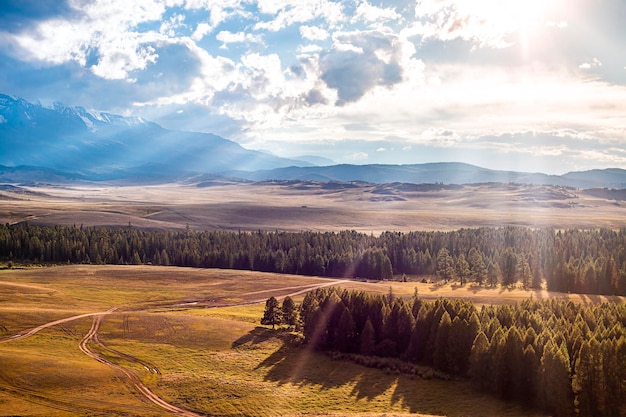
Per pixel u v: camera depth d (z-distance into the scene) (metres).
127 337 96.25
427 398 75.44
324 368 88.06
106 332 98.25
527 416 68.69
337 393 76.69
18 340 90.38
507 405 73.19
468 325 86.00
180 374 79.69
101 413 64.31
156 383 76.00
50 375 73.75
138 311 124.62
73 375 74.69
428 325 93.25
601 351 67.56
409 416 62.44
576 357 74.06
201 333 100.94
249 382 78.31
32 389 69.56
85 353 86.31
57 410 64.19
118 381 75.19
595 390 66.50
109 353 87.31
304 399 73.50
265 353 93.38
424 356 92.00
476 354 80.19
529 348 74.50
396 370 87.25
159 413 65.62
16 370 74.44
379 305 101.69
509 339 76.06
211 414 67.00
